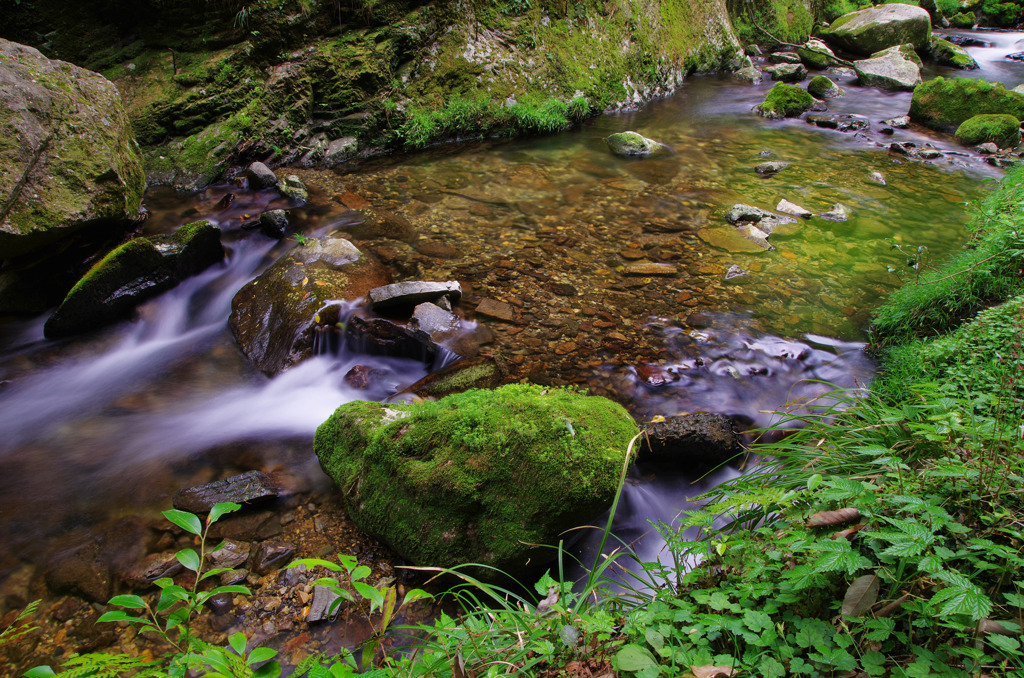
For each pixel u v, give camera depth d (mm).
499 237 6059
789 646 1693
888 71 13055
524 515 2727
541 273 5441
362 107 8086
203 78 7336
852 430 2674
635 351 4508
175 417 4043
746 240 6090
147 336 4906
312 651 2504
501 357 4324
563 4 9961
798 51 14547
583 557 2990
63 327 4758
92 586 2822
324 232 6109
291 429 3941
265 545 3018
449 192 7070
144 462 3631
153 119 7133
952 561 1766
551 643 1894
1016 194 5090
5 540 3078
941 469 1913
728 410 3996
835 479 2037
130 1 7285
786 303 5117
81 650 2525
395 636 2566
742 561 2066
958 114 9906
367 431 3189
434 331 4477
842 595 1800
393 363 4484
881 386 3889
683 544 2264
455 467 2844
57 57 7297
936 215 6777
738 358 4473
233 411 4113
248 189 7066
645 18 11273
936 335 4359
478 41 9070
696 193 7223
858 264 5699
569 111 9539
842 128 10062
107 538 3092
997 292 4387
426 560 2828
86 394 4238
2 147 4586
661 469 3516
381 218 6418
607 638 1910
